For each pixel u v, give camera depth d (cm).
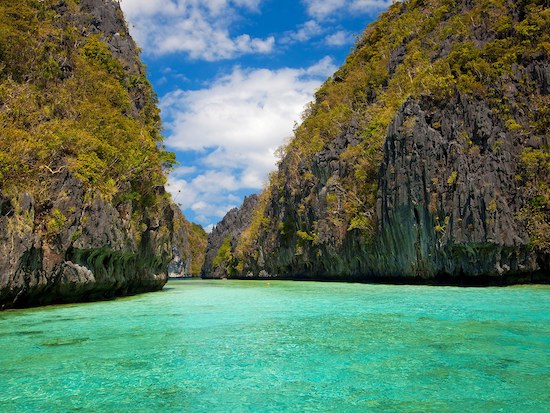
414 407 785
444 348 1185
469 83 3612
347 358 1107
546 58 3509
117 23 4516
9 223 1938
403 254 3850
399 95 4691
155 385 923
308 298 2686
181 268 13588
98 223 2508
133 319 1788
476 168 3288
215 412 779
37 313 1973
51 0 3881
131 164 3016
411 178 3675
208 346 1263
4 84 2627
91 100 3372
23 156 2192
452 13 5294
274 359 1110
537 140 3303
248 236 8781
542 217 3141
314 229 5444
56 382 944
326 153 5419
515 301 2141
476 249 3183
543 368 993
